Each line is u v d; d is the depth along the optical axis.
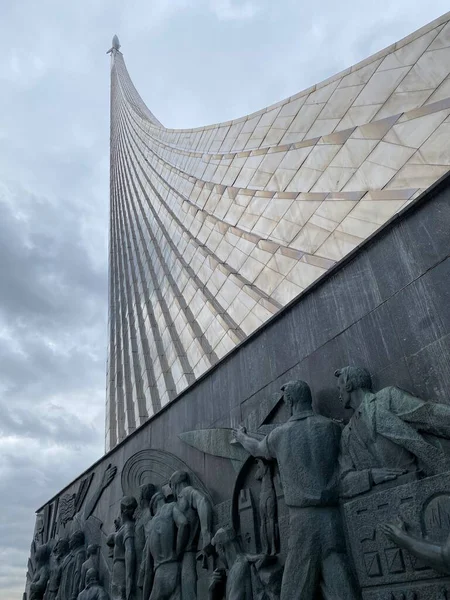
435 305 4.10
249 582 5.07
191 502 6.57
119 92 54.56
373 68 10.76
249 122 16.89
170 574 6.34
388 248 4.70
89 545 9.95
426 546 3.32
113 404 26.59
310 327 5.48
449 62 8.85
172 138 28.23
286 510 4.90
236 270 16.06
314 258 11.56
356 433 4.25
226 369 6.93
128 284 30.59
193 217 21.53
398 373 4.29
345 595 3.81
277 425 5.53
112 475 9.97
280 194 13.91
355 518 4.02
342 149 11.36
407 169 9.30
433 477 3.53
